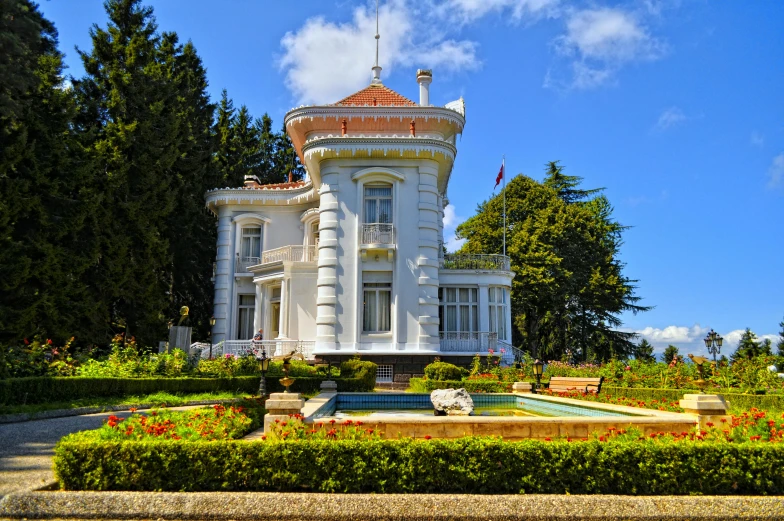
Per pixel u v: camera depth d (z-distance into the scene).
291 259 30.25
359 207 27.23
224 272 34.06
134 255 32.12
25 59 21.88
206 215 42.84
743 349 40.72
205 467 8.23
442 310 29.92
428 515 7.81
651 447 8.59
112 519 7.73
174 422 10.05
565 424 10.38
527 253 45.84
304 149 28.16
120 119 32.06
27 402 16.53
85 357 23.12
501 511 7.86
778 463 8.59
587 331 53.16
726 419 10.80
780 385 19.95
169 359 21.78
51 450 11.35
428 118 29.98
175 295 41.06
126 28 35.44
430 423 10.17
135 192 32.78
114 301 31.42
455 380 22.28
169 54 43.75
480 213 54.78
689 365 23.23
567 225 47.69
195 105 46.22
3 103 20.55
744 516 8.02
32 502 7.70
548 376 25.47
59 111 27.38
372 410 16.58
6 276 23.72
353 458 8.33
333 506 7.81
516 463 8.43
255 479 8.26
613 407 13.01
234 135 54.66
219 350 29.56
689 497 8.18
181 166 38.09
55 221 26.62
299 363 24.25
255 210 34.69
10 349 19.47
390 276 26.97
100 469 8.10
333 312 26.52
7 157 24.14
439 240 33.34
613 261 57.62
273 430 9.27
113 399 18.20
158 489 8.14
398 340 26.30
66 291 26.53
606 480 8.44
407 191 27.42
